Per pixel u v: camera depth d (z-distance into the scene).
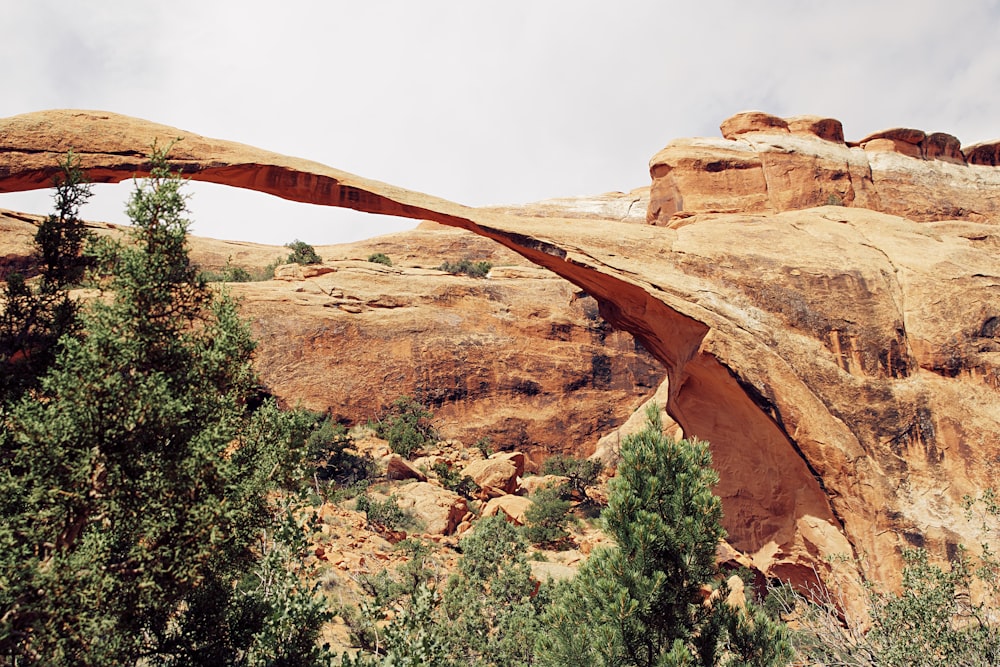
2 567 6.41
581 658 8.70
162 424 7.38
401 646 7.95
